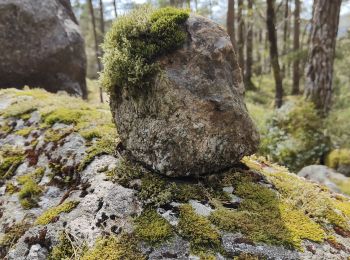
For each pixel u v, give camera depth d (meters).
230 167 0.78
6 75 1.76
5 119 1.09
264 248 0.60
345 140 1.89
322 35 2.05
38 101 1.16
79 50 2.08
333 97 2.38
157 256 0.59
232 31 3.01
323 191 0.84
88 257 0.60
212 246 0.60
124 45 0.69
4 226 0.73
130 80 0.67
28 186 0.80
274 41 2.28
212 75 0.69
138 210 0.66
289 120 2.01
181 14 0.70
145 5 0.74
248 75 4.57
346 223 0.69
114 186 0.71
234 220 0.64
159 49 0.68
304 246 0.61
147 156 0.72
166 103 0.67
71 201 0.71
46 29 1.86
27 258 0.64
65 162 0.83
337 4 2.02
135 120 0.73
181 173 0.70
